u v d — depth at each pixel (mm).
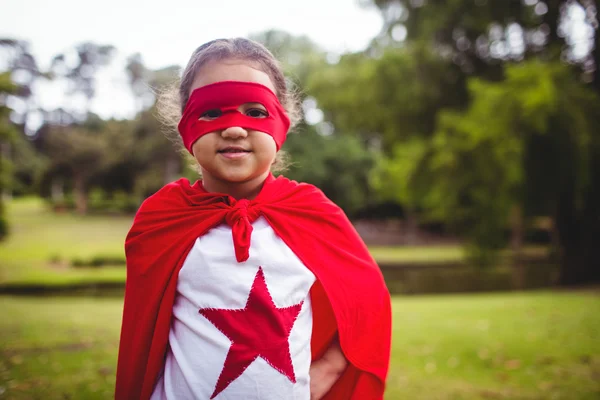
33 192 48688
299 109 1947
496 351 5914
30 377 4492
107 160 40031
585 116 13008
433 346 6184
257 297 1430
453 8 15227
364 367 1610
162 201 1618
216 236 1497
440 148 14164
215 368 1398
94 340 5969
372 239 31000
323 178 26875
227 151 1468
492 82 15922
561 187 13992
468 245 15070
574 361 5504
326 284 1558
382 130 19453
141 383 1526
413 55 16297
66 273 17047
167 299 1491
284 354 1432
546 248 25047
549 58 14008
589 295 11734
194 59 1568
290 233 1549
